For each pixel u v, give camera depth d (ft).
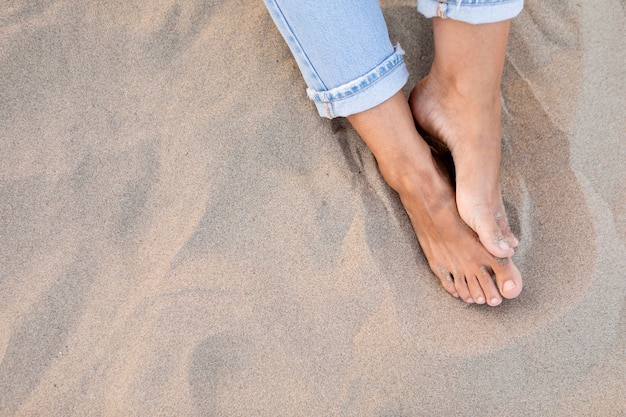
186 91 4.64
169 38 4.77
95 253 4.31
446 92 4.08
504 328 4.05
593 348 3.95
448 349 4.00
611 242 4.15
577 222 4.22
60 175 4.49
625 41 4.59
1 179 4.50
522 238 4.26
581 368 3.92
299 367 4.01
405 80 3.94
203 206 4.35
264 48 4.72
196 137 4.52
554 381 3.92
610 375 3.89
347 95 3.82
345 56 3.68
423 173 4.04
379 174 4.38
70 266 4.29
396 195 4.35
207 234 4.30
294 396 3.97
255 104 4.57
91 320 4.17
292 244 4.26
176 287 4.20
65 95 4.67
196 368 4.03
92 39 4.79
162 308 4.16
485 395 3.92
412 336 4.04
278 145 4.48
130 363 4.07
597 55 4.58
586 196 4.26
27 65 4.74
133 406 3.99
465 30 3.67
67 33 4.80
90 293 4.23
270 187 4.38
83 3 4.87
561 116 4.47
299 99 4.57
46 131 4.60
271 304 4.14
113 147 4.54
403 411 3.92
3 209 4.43
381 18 3.80
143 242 4.32
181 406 3.97
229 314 4.13
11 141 4.59
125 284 4.23
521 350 3.99
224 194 4.38
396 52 3.85
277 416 3.94
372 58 3.73
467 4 3.54
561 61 4.60
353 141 4.48
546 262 4.18
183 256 4.25
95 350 4.11
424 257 4.28
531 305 4.10
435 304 4.14
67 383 4.07
